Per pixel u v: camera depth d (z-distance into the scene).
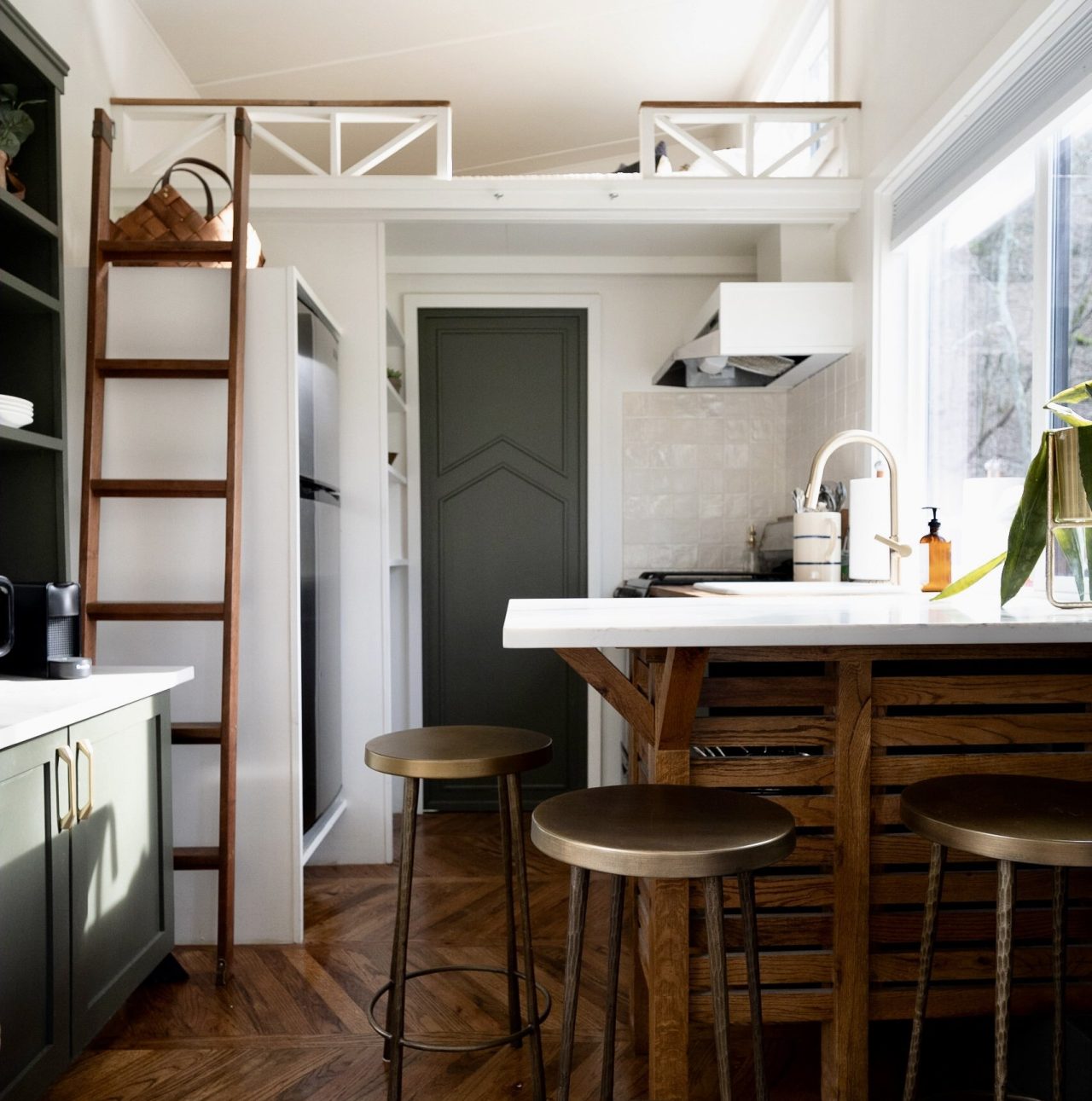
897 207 3.13
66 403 2.71
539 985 2.49
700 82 4.73
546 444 4.38
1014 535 1.75
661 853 1.21
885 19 3.13
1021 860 1.27
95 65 3.24
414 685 4.32
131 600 2.77
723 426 4.36
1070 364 2.31
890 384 3.18
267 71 4.27
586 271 4.24
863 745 1.78
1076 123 2.22
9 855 1.65
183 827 2.77
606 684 1.79
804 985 1.83
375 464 3.58
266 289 2.81
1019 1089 1.89
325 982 2.52
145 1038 2.23
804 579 2.91
